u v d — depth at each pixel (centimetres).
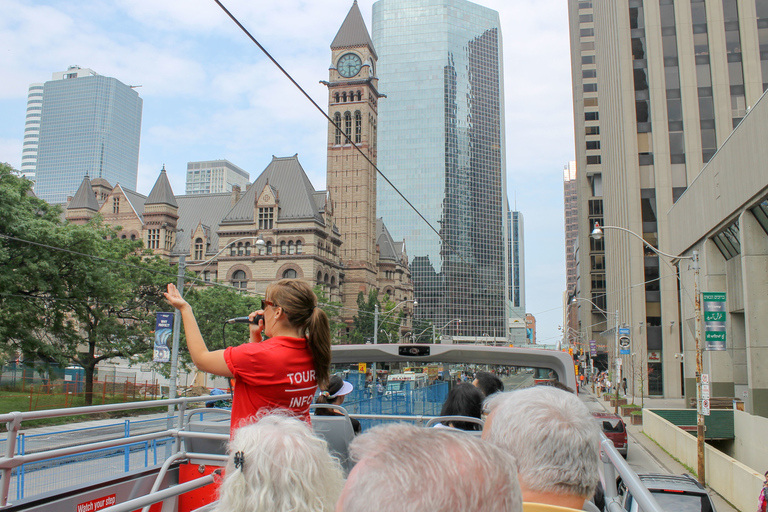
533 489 229
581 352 9419
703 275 3161
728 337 3042
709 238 3078
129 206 10806
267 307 374
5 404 3678
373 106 12438
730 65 5250
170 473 582
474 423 549
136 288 4978
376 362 710
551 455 226
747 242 2419
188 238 11138
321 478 235
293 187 10069
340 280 10969
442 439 142
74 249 3816
